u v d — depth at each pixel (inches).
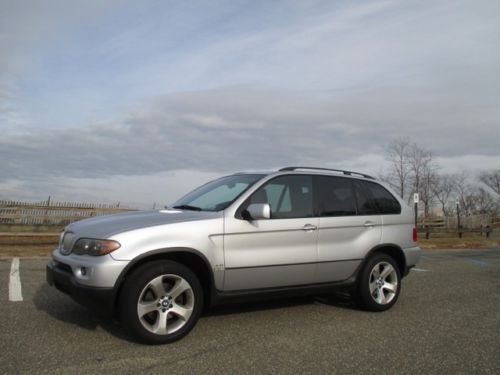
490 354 175.6
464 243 890.1
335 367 158.1
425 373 155.1
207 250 187.0
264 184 212.1
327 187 232.2
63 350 165.5
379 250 245.8
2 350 163.3
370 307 237.3
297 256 210.7
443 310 250.4
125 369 149.7
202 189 241.6
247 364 158.2
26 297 244.8
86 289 167.5
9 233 553.3
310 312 234.2
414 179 1405.0
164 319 175.9
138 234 174.7
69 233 191.9
